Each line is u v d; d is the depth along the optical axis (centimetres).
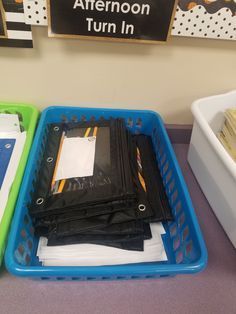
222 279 54
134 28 60
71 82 73
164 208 63
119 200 56
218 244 60
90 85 74
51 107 76
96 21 58
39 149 68
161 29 60
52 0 54
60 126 76
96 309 48
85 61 68
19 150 72
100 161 64
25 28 59
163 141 74
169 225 63
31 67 69
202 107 70
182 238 58
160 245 57
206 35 62
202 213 66
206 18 59
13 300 48
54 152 69
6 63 67
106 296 50
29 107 75
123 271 46
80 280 52
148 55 68
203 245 49
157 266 46
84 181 59
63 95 76
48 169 64
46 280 51
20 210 52
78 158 66
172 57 69
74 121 80
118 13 57
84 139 71
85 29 59
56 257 53
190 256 53
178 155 82
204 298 51
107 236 55
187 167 78
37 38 63
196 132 68
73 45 65
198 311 49
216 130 76
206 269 56
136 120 82
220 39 65
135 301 50
